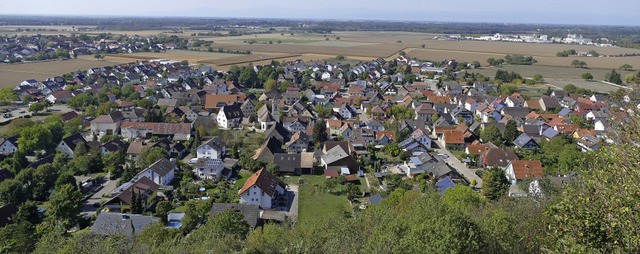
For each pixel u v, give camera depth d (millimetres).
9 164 76000
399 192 59969
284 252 33344
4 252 45312
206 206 59688
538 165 72500
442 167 73938
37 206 61125
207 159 77375
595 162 21422
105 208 61656
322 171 80250
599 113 111625
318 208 64062
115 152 82375
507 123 99125
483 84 163250
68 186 58875
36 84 156750
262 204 63969
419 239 26266
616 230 17969
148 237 47688
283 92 154125
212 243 40188
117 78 172375
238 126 112438
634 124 20531
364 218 43094
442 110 129625
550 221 23891
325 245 33688
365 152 87750
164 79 170000
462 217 27281
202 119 105312
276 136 96688
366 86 169125
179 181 74562
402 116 117188
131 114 109188
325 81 173750
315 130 95875
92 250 36625
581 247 18344
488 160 80125
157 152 80562
